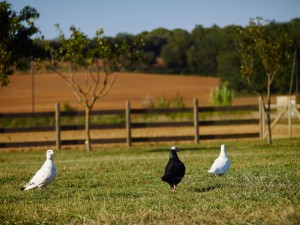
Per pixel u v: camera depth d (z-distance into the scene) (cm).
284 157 1975
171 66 11500
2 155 2627
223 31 10375
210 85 9475
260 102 3022
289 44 2709
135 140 2944
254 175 1462
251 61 2786
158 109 2988
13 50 2581
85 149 2884
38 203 1198
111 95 8206
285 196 1170
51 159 1333
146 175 1608
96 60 2859
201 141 3145
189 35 11856
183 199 1174
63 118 4381
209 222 955
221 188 1309
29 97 7975
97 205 1138
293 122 3556
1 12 2520
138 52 2800
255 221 944
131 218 999
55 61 2806
